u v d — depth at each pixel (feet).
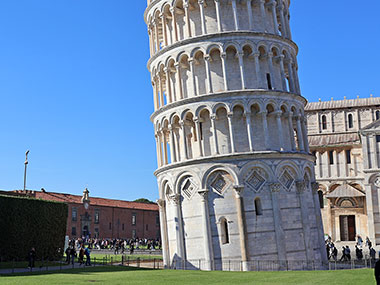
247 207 149.59
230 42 160.76
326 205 301.84
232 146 153.17
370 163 275.80
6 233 178.40
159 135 172.65
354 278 102.37
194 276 112.98
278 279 104.32
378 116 317.01
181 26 172.45
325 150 309.83
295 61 175.73
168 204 164.66
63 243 204.44
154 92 177.58
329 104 330.13
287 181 156.35
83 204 391.65
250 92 156.66
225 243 149.18
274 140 160.15
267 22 172.96
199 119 158.71
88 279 103.55
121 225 426.10
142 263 185.78
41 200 195.52
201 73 163.84
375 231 268.21
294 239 151.94
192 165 156.35
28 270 140.36
